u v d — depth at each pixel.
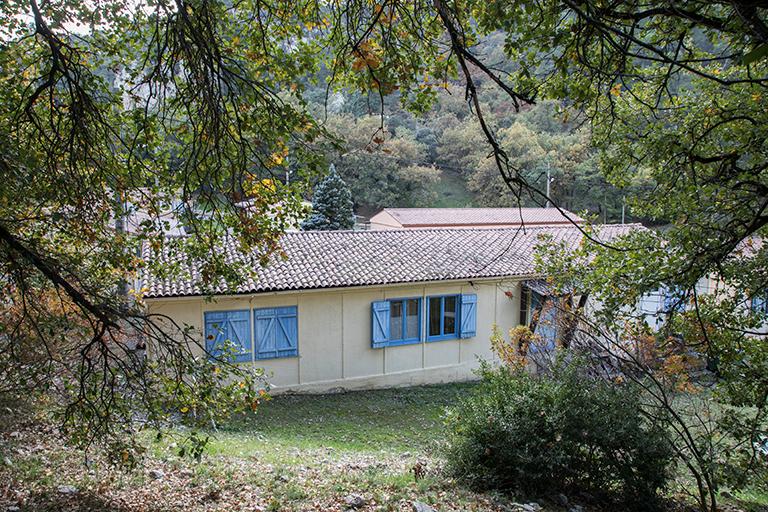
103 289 5.45
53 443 6.91
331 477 6.55
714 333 6.39
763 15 2.81
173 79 3.99
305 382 12.48
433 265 13.61
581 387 6.48
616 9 3.37
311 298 12.37
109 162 4.77
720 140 6.60
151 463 6.56
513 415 6.41
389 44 3.51
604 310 6.46
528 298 14.02
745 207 5.53
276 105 3.99
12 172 4.02
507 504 5.71
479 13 3.42
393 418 11.19
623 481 6.29
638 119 6.84
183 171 4.51
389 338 13.09
